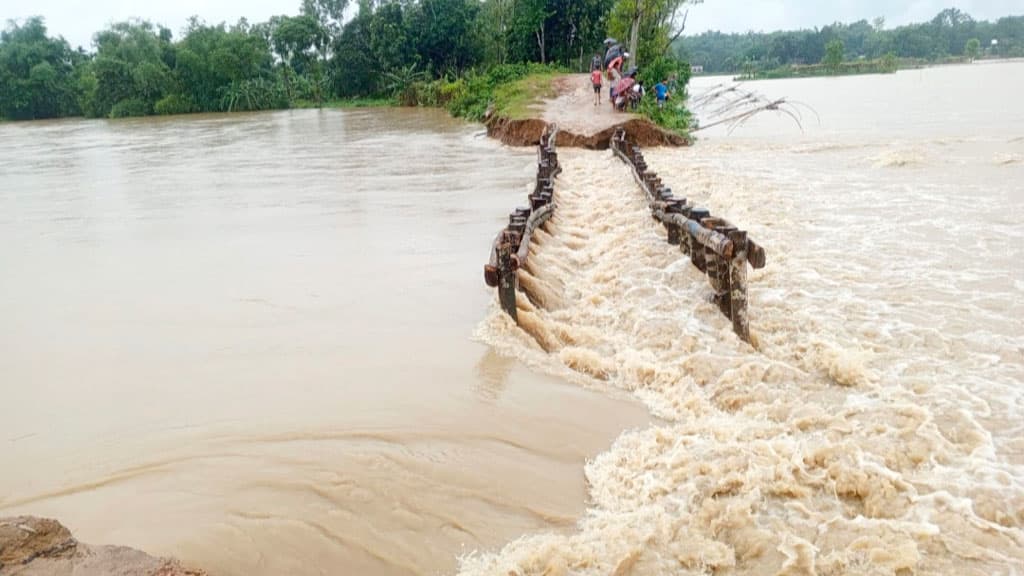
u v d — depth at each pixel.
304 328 7.67
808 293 8.20
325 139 32.12
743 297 7.01
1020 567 3.89
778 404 5.82
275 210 14.45
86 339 7.56
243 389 6.27
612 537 4.29
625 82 26.45
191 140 35.03
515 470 5.05
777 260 9.43
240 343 7.31
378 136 32.53
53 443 5.47
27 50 74.50
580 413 5.88
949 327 7.06
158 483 4.89
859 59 111.94
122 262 10.65
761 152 21.39
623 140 21.19
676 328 7.43
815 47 107.50
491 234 11.52
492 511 4.61
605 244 10.90
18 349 7.34
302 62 73.94
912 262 9.16
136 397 6.18
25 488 4.89
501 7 60.75
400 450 5.25
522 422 5.70
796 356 6.69
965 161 16.84
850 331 7.11
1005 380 5.95
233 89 67.12
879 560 3.98
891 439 5.14
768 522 4.39
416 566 4.11
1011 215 11.28
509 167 19.88
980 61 112.69
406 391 6.19
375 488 4.80
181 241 11.89
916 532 4.18
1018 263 8.89
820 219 11.67
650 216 12.28
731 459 4.96
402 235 11.66
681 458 5.04
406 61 65.31
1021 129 23.45
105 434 5.58
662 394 6.23
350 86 70.56
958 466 4.80
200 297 8.81
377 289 8.88
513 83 37.44
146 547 4.21
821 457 4.95
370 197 15.57
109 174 21.89
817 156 19.75
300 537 4.33
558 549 4.17
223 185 18.41
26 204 16.42
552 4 51.12
